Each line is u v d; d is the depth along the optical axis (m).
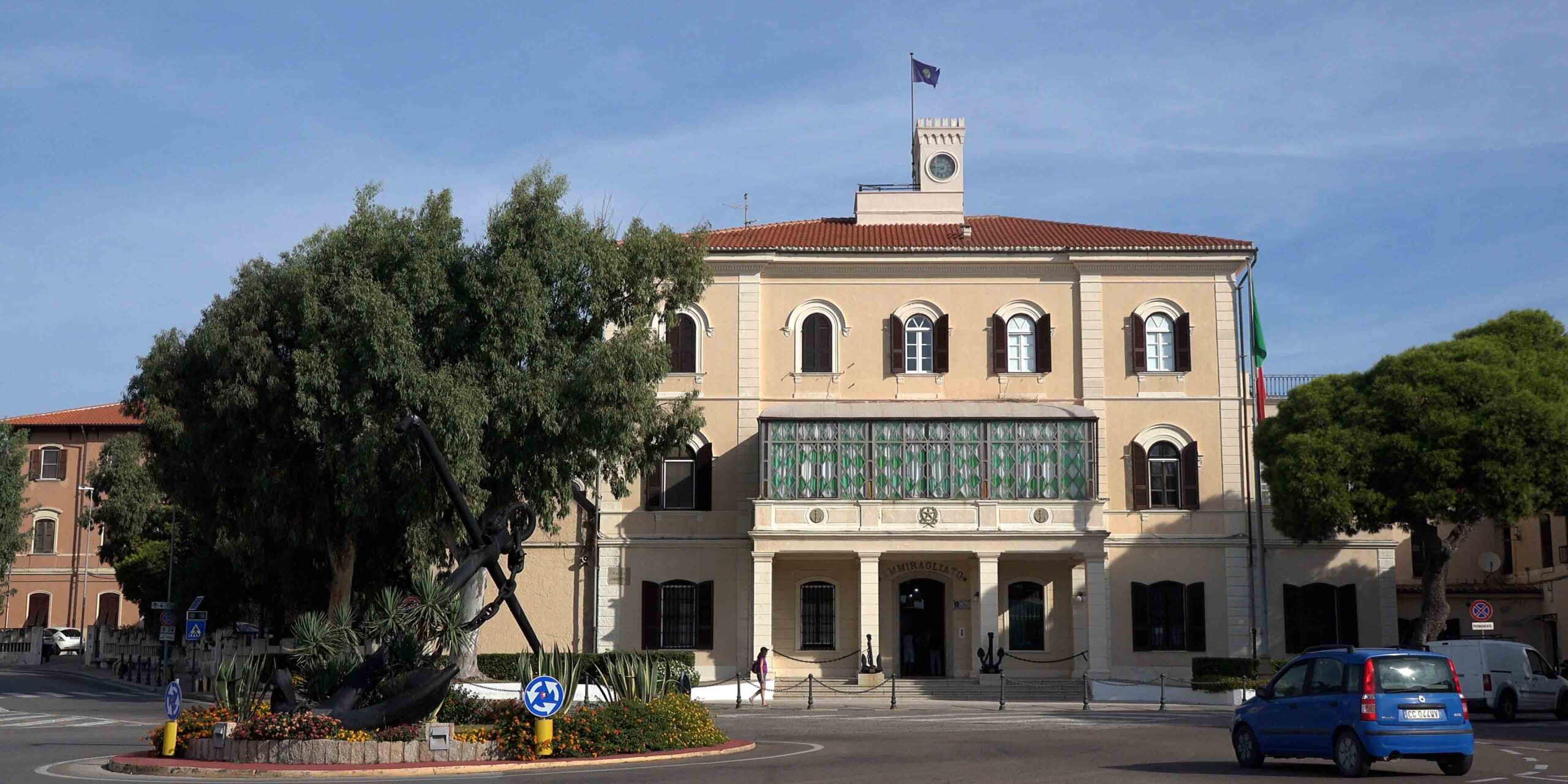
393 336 34.22
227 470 38.28
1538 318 43.12
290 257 37.66
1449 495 38.56
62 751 24.16
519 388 35.56
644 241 38.88
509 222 36.84
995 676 43.97
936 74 55.91
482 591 40.66
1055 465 45.06
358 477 34.84
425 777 19.47
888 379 48.22
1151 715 35.28
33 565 77.50
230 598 50.72
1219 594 46.84
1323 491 39.88
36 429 78.31
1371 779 19.17
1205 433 47.69
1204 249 48.09
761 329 48.47
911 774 19.41
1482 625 36.47
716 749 23.31
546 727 21.72
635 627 47.06
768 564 44.41
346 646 23.42
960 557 46.28
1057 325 48.47
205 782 19.19
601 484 47.59
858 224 53.78
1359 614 46.91
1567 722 34.31
